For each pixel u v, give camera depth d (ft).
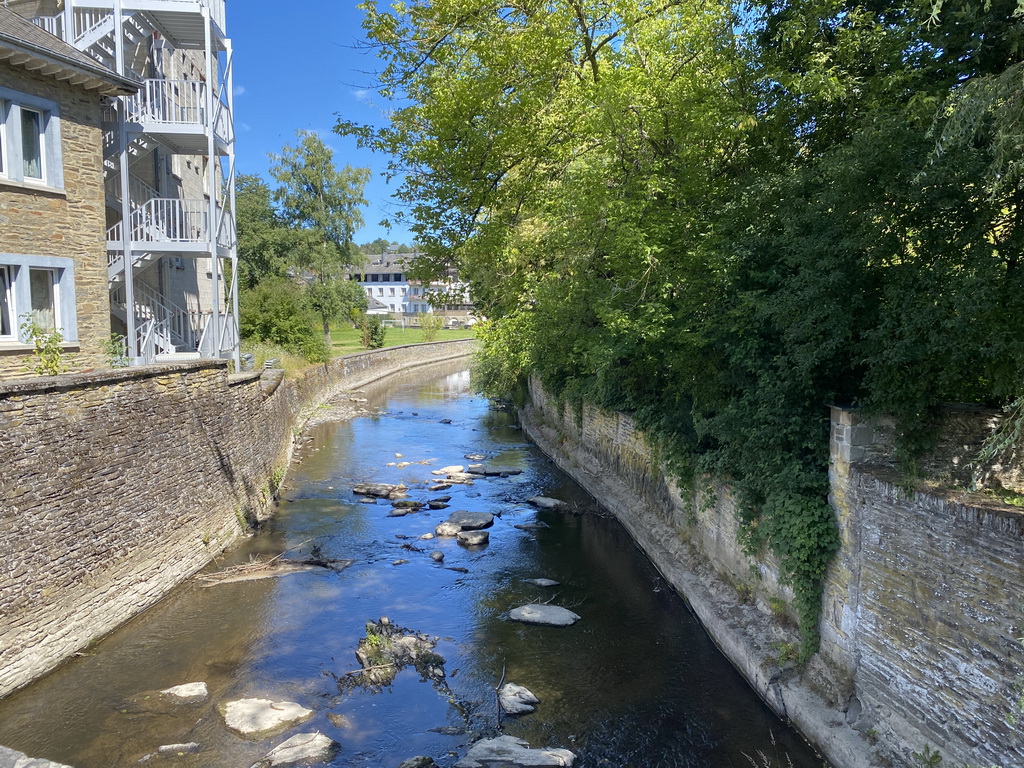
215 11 71.31
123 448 40.83
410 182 50.85
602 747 29.68
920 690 25.29
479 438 101.81
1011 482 26.37
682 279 40.96
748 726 31.07
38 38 48.11
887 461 29.66
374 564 50.78
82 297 52.42
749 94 41.32
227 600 43.93
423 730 30.86
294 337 129.59
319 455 88.48
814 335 30.25
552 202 52.08
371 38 46.06
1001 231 26.17
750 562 38.55
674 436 48.39
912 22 32.83
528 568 50.42
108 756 28.25
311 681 34.65
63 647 35.45
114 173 65.57
